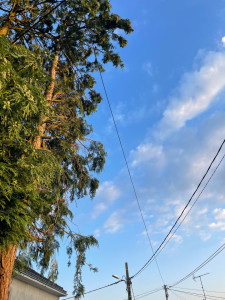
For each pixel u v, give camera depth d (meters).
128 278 23.25
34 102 5.46
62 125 11.77
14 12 10.50
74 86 14.18
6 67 5.06
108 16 13.04
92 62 14.73
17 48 6.21
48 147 12.77
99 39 13.80
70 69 14.20
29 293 16.47
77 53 14.36
